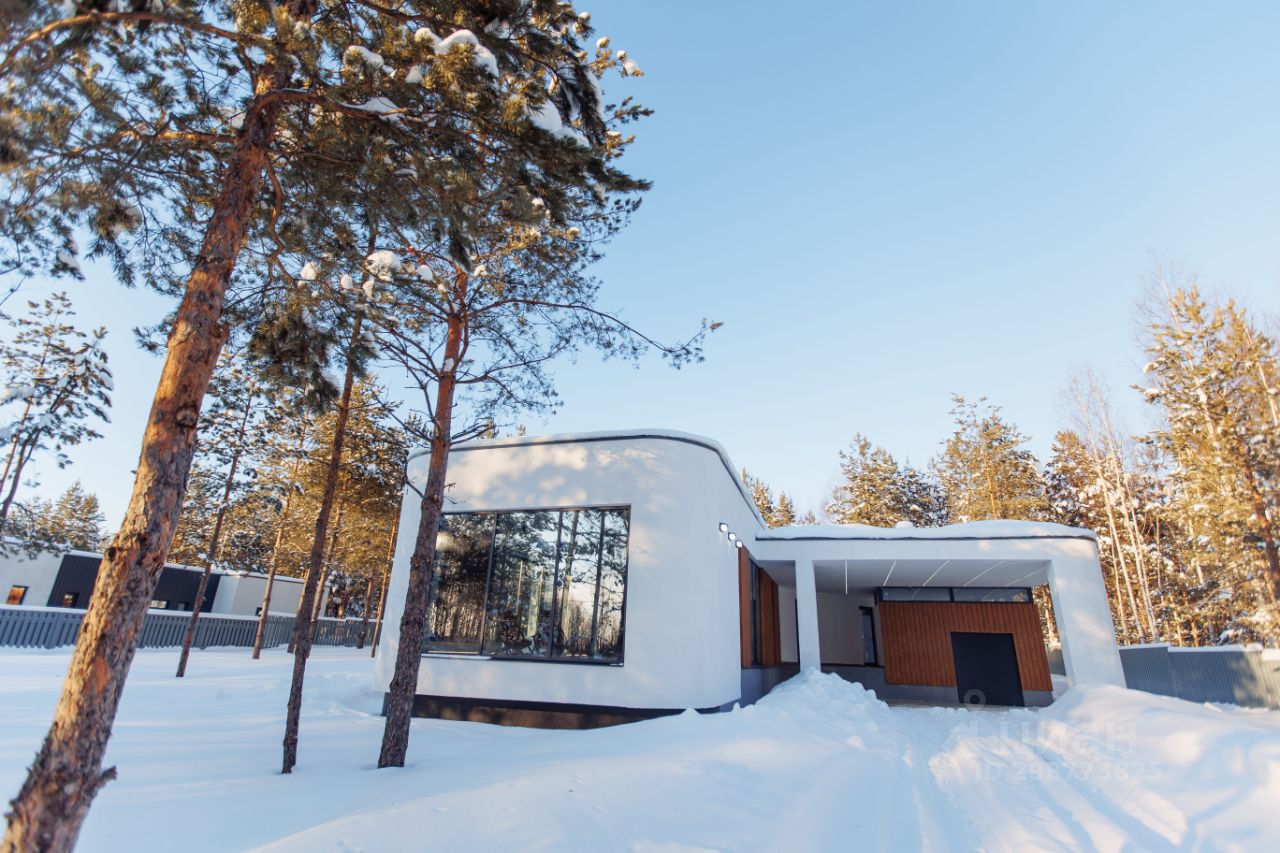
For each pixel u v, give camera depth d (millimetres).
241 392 15797
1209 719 8242
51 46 3328
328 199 5414
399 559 12031
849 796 5738
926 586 19891
